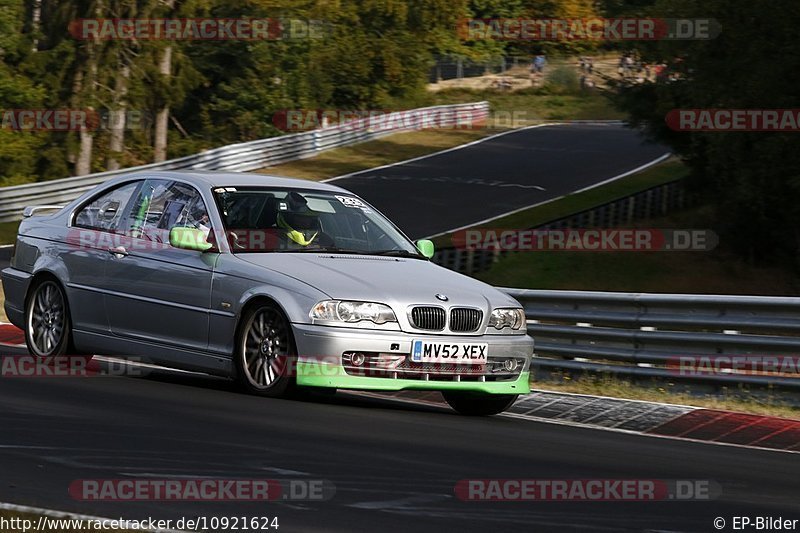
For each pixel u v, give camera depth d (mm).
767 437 27969
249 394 28641
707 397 35375
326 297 27594
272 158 147125
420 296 28328
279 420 25172
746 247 111875
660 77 102250
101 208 33312
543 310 40875
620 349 38406
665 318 37625
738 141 90938
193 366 29859
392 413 28078
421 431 25422
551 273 102625
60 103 153750
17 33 154875
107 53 152000
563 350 39875
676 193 131375
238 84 186375
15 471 18906
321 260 29422
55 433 22250
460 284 29938
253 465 20328
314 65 196375
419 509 18000
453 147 176875
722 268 110188
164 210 31609
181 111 189000
